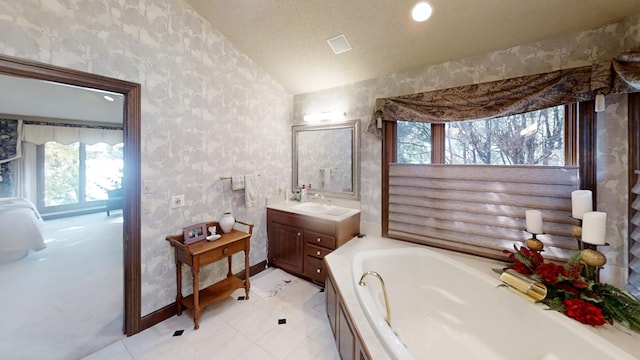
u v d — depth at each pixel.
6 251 3.38
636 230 1.63
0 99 4.49
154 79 2.15
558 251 1.98
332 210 3.08
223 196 2.76
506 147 2.27
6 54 1.50
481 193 2.30
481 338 1.82
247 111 2.97
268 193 3.33
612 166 1.78
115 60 1.92
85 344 1.95
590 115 1.85
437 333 1.96
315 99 3.40
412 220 2.68
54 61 1.66
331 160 3.29
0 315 2.27
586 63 1.88
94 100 5.03
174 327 2.18
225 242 2.39
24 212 3.63
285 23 2.32
